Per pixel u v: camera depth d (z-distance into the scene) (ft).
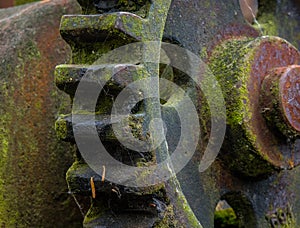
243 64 3.44
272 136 3.45
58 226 3.59
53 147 3.59
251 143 3.40
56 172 3.59
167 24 3.40
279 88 3.41
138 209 3.16
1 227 3.48
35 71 3.60
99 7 3.26
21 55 3.59
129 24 3.15
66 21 3.23
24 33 3.61
